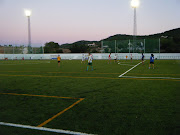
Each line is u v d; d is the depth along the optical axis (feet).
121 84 27.66
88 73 44.01
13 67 66.85
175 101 17.31
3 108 16.11
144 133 10.50
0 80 33.96
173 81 29.55
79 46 177.78
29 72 48.62
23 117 13.70
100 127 11.49
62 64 82.94
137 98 18.79
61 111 14.97
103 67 61.72
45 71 50.93
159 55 122.21
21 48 155.02
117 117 13.26
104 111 14.73
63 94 21.42
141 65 69.10
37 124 12.23
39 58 153.89
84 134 10.50
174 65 67.15
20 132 11.00
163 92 21.42
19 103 17.74
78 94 21.25
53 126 11.82
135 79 32.65
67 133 10.70
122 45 128.26
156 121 12.30
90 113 14.30
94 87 25.57
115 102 17.42
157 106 15.79
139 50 124.57
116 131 10.84
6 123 12.50
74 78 35.47
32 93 22.25
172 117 12.98
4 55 155.94
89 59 51.06
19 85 28.25
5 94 21.83
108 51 132.05
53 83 29.78
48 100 18.72
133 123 12.05
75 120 12.84
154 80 31.01
